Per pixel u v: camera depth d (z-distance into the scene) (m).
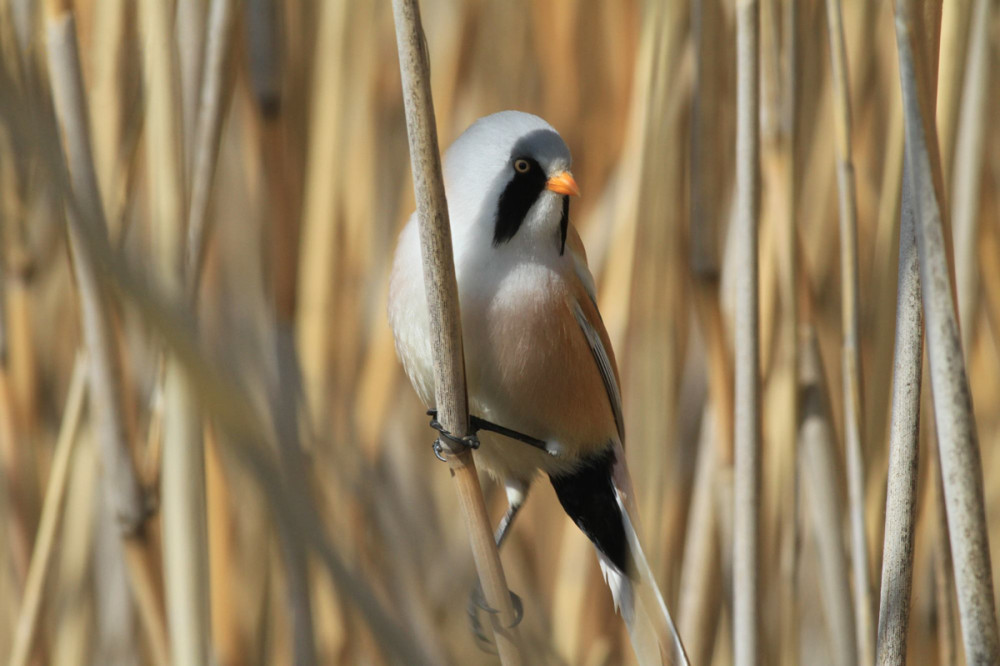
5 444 7.77
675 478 7.78
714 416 6.98
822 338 7.92
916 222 3.94
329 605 7.18
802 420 6.80
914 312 4.48
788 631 6.77
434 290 4.69
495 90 9.51
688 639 7.08
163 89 5.92
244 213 9.25
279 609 7.70
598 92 9.05
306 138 8.22
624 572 6.15
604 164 8.90
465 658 6.14
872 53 7.72
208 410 2.48
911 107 3.91
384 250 9.09
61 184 2.44
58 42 5.48
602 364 6.34
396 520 6.65
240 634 7.34
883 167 8.24
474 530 4.86
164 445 5.89
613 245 7.73
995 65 8.34
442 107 9.12
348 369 8.55
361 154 8.73
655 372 7.55
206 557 5.94
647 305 7.60
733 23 7.62
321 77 8.12
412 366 5.72
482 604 5.52
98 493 8.35
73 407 6.86
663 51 7.27
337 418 8.10
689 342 8.66
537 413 5.95
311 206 8.16
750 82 5.76
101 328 6.04
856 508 5.82
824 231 7.98
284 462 3.03
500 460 6.45
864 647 5.75
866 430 6.79
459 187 5.79
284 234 7.05
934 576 6.91
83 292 6.00
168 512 5.88
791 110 6.44
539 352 5.76
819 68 7.81
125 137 6.40
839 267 7.96
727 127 7.76
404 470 8.20
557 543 8.77
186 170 6.18
